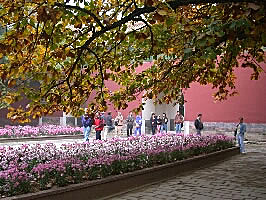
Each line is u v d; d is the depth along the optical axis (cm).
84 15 570
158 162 1100
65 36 616
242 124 1794
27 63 575
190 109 2556
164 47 835
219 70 1055
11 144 2012
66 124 3416
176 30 802
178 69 946
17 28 528
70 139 2452
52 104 635
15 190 668
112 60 798
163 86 927
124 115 3011
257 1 474
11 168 794
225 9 614
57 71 630
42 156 985
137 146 1265
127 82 915
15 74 569
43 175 742
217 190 907
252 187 945
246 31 532
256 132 2253
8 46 534
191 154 1319
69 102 708
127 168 945
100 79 764
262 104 2245
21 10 538
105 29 572
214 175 1136
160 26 748
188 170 1216
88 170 841
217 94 1151
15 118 593
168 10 473
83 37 664
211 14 779
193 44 569
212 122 2444
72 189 738
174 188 933
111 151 1129
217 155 1470
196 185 972
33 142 2167
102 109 745
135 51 864
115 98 847
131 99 871
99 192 813
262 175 1136
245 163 1426
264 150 1906
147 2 478
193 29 629
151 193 871
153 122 2616
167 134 1789
